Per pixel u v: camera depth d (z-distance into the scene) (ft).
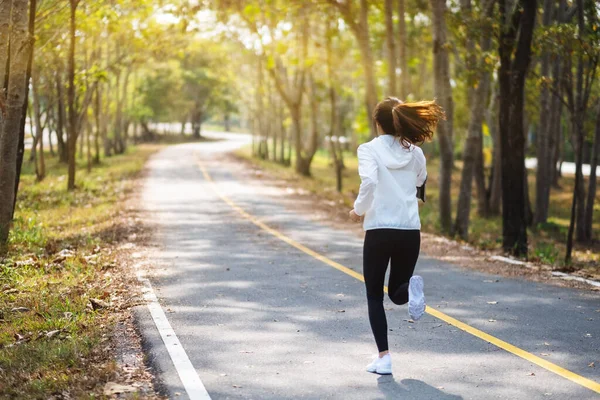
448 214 60.95
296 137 141.69
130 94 215.92
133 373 17.97
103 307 25.04
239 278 31.68
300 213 64.44
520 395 16.52
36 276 30.60
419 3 86.53
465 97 118.52
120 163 149.28
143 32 92.68
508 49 42.68
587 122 88.58
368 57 76.07
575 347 20.63
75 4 60.18
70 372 17.85
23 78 36.45
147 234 47.03
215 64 190.49
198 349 20.24
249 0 79.66
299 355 19.75
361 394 16.60
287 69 142.10
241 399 16.20
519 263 37.14
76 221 54.24
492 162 94.53
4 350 19.54
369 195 17.61
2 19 31.32
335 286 29.99
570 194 130.11
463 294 28.58
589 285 30.83
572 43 43.16
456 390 16.87
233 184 102.12
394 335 21.91
